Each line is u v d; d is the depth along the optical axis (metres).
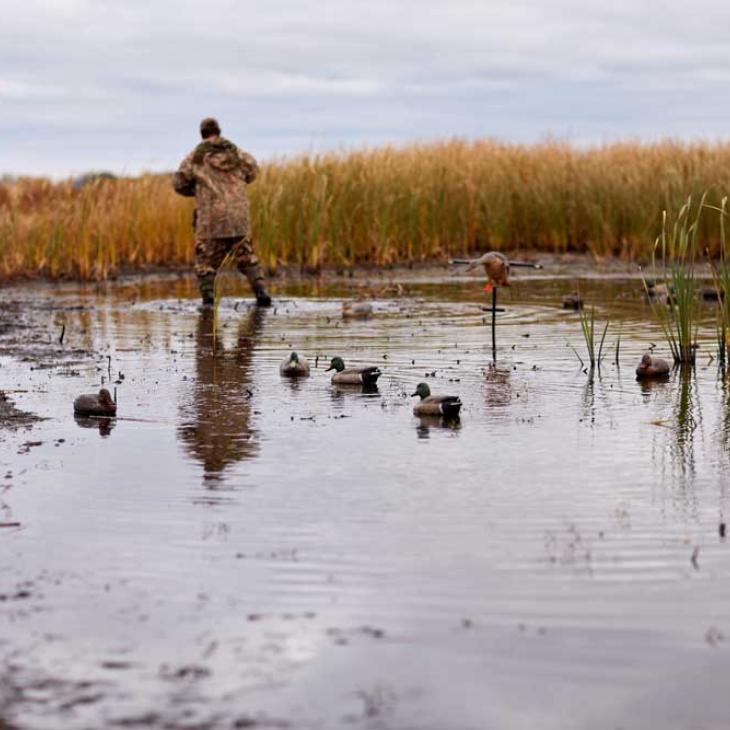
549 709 4.68
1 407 10.56
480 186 29.03
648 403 10.50
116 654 5.22
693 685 4.87
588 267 25.78
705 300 18.69
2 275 24.00
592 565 6.20
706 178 27.45
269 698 4.80
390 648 5.23
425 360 13.05
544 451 8.70
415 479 7.91
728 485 7.72
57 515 7.16
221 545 6.56
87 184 25.86
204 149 18.94
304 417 10.02
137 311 18.56
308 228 26.05
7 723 4.62
